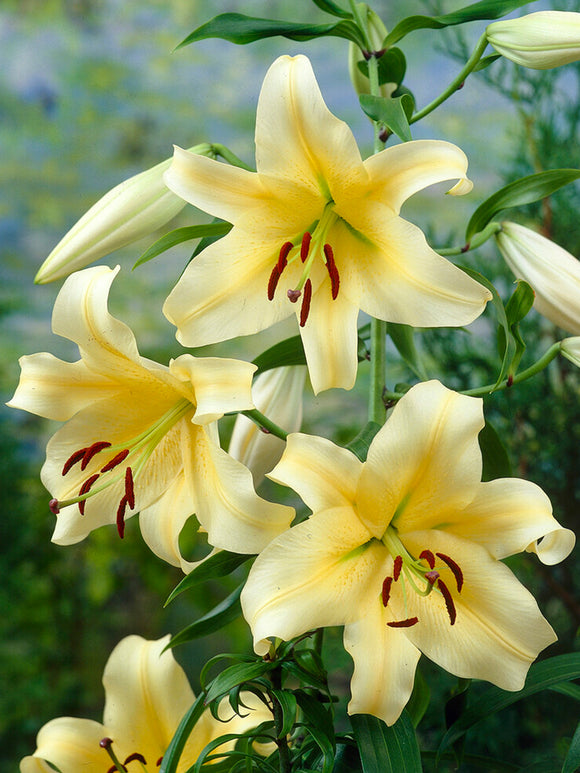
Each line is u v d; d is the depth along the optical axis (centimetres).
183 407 93
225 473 85
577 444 151
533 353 153
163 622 221
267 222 91
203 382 85
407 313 90
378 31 111
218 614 96
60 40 268
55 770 107
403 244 89
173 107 269
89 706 216
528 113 174
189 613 221
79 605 219
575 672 95
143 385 93
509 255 100
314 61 257
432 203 233
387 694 85
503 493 86
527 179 99
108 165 270
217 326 90
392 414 84
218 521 85
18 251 263
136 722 106
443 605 87
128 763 107
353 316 91
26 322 259
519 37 99
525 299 96
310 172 89
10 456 217
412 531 87
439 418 84
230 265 90
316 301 92
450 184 230
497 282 160
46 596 215
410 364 108
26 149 266
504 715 146
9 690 210
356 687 85
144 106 270
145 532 94
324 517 84
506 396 151
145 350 236
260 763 96
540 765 103
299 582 83
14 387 248
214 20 100
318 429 218
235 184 89
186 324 89
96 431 94
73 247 97
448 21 103
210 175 89
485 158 221
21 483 218
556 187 99
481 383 153
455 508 86
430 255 88
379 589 87
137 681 106
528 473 153
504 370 95
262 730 95
